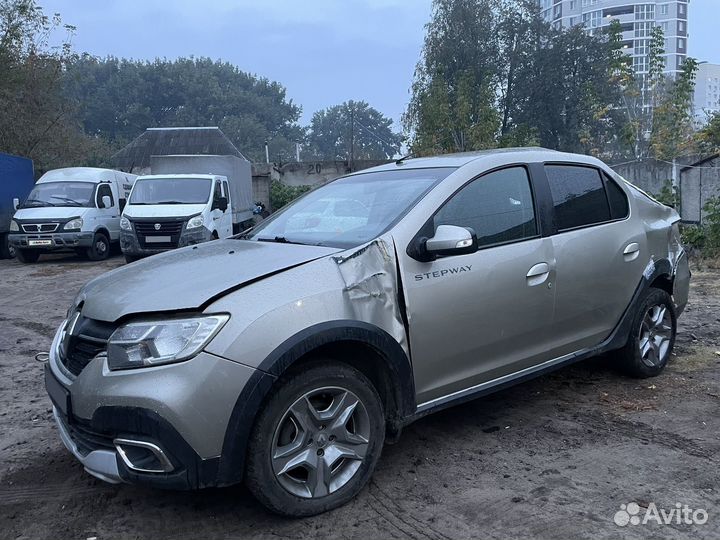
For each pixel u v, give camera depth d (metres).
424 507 3.24
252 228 4.61
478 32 36.28
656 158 16.09
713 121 14.68
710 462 3.67
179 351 2.83
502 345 3.87
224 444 2.84
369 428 3.29
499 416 4.42
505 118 40.44
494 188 4.03
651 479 3.49
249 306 2.96
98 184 16.34
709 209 11.73
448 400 3.66
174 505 3.34
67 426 3.22
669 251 5.21
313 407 3.10
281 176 30.58
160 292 3.10
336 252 3.42
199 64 107.38
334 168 30.47
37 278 12.75
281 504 3.02
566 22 102.38
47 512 3.30
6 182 16.72
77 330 3.22
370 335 3.21
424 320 3.46
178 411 2.75
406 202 3.74
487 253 3.79
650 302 4.95
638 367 4.96
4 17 22.78
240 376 2.84
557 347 4.24
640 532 2.98
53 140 24.41
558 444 3.95
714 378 5.12
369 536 3.00
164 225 13.32
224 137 44.16
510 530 3.02
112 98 94.88
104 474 2.94
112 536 3.07
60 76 24.95
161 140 43.78
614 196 4.82
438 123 21.97
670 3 94.25
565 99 39.31
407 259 3.45
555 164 4.48
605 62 37.38
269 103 107.81
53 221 15.02
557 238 4.20
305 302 3.06
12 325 8.00
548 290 4.08
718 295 8.52
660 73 17.23
